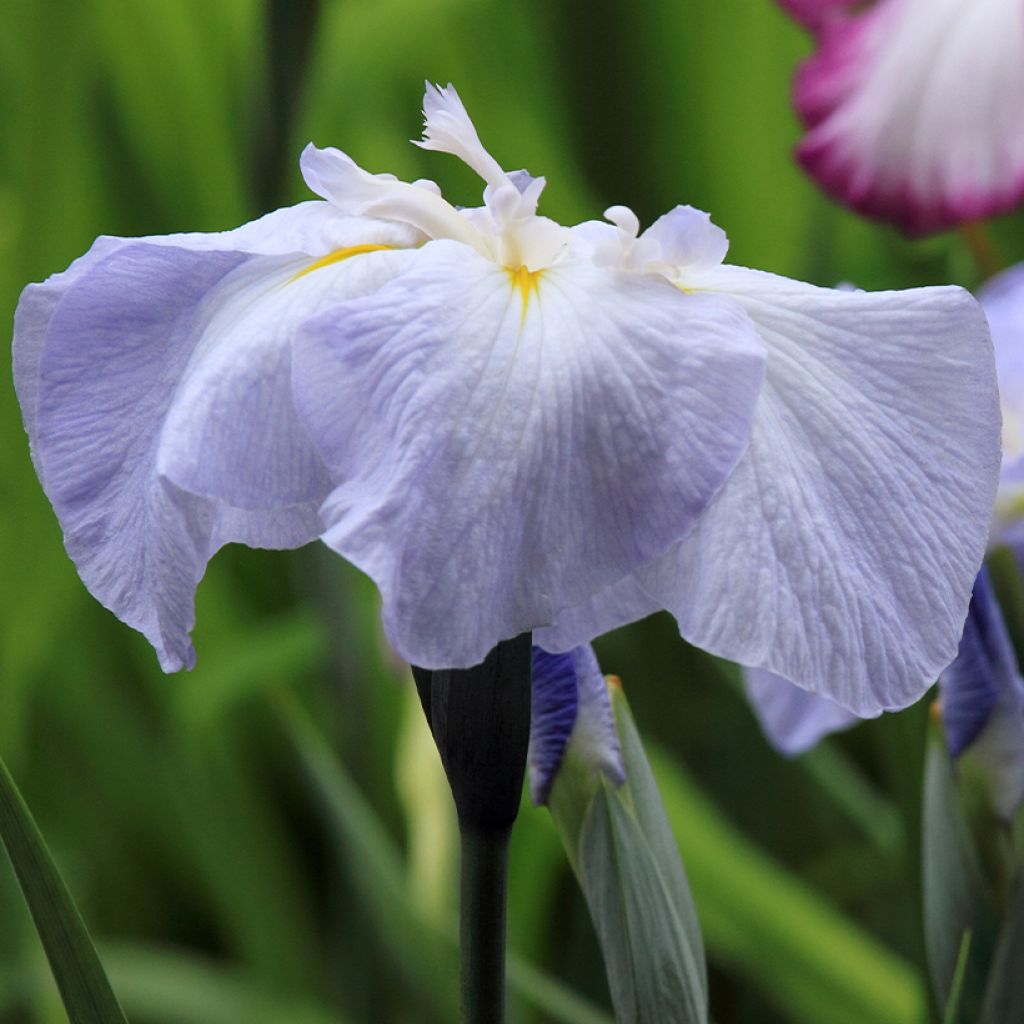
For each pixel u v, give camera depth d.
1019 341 1.03
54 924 0.80
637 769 0.85
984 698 0.88
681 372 0.77
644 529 0.76
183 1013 1.47
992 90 1.38
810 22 1.56
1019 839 0.88
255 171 1.28
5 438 1.43
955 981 0.88
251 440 0.77
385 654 1.28
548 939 1.55
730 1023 1.51
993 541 0.92
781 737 0.97
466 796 0.80
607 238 0.78
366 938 1.37
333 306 0.77
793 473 0.77
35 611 1.47
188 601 0.77
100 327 0.80
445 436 0.76
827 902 1.52
